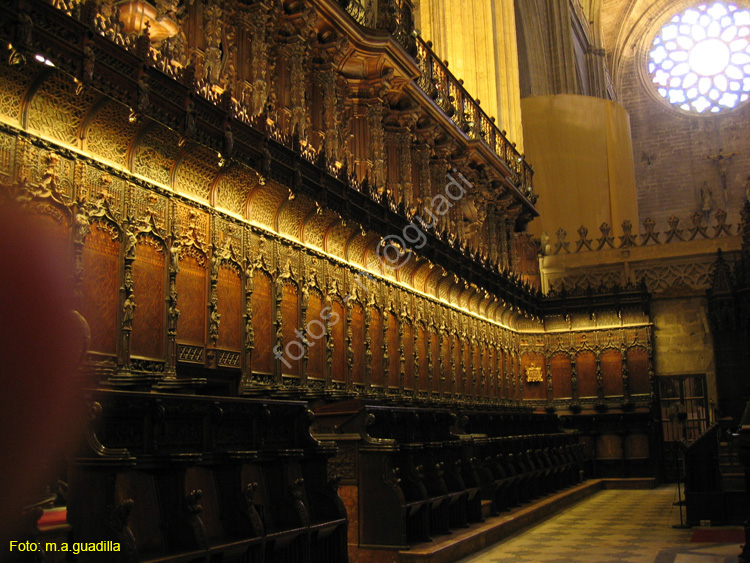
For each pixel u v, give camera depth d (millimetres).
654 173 49219
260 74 12023
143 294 8602
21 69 6941
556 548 9781
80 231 7594
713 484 12250
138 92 7969
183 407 5387
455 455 10539
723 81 49000
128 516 4523
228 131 9469
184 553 4785
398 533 8008
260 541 5660
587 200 34000
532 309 24547
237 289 10383
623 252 26328
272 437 6793
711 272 24766
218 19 11273
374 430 8727
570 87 40844
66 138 7738
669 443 23672
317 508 7039
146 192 8750
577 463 19156
